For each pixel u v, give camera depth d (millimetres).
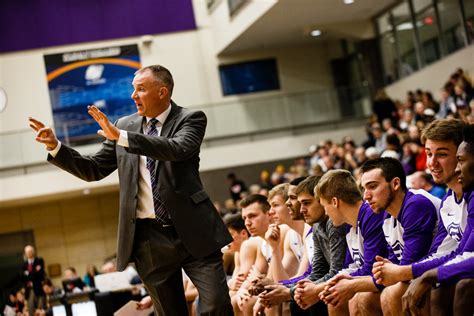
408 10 22172
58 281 26406
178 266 4992
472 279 4148
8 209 26312
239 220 8633
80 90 23906
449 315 4410
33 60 23859
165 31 24844
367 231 5516
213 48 25531
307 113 23734
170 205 4855
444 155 4789
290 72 26125
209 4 25328
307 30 23969
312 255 6871
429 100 17891
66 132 22297
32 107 23781
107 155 5090
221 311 4871
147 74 4934
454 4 19812
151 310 9172
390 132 17203
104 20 24188
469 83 16281
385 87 24141
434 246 4957
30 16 23875
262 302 5984
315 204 6215
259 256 7680
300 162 20625
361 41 24469
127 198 4934
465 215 4719
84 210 26594
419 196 5109
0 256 26219
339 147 19125
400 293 4773
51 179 22500
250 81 25750
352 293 5062
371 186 5176
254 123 23641
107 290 11625
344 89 23922
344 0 21672
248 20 22781
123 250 4961
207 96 25375
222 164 23375
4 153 22344
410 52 22453
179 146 4676
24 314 13938
